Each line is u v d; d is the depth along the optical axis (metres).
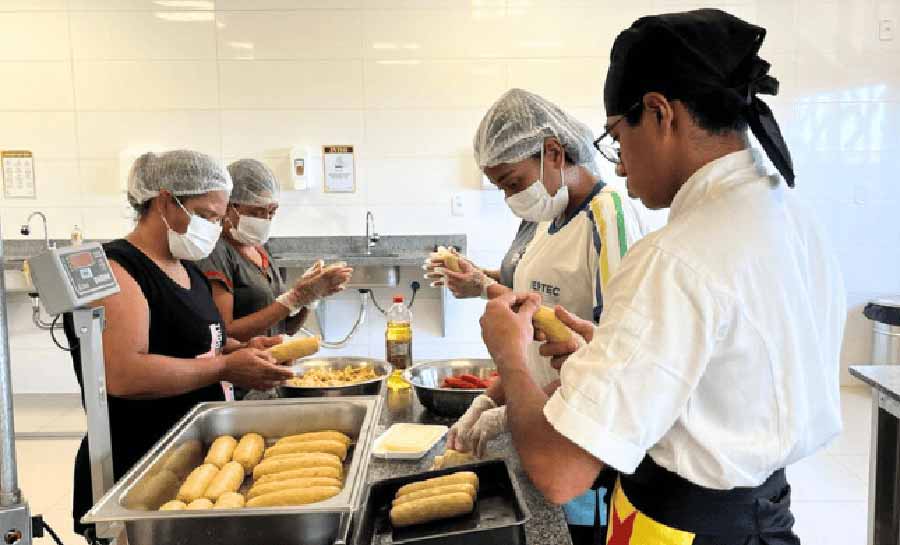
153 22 4.27
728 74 0.88
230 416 1.57
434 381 2.07
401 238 4.45
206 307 1.89
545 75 4.31
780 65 4.38
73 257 1.19
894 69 4.37
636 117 0.94
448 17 4.27
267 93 4.33
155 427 1.74
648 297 0.84
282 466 1.37
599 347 0.86
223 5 4.26
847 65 4.37
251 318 2.33
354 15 4.27
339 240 4.45
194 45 4.29
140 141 4.36
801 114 4.41
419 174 4.40
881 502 2.19
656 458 0.93
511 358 1.03
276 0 4.26
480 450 1.42
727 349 0.84
